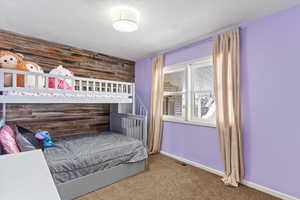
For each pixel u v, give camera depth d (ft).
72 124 9.75
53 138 8.55
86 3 5.20
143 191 6.23
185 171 7.97
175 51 9.93
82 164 5.87
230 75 6.91
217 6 5.38
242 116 6.76
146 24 6.66
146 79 11.99
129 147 7.46
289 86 5.56
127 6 5.35
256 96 6.36
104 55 11.15
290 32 5.53
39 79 6.49
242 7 5.45
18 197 1.83
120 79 12.15
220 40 7.30
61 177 5.42
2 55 6.09
